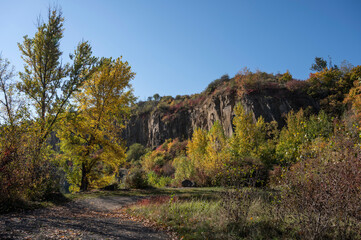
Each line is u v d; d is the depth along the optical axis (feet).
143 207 30.78
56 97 42.98
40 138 32.99
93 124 55.16
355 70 141.90
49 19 43.57
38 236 13.33
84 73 46.47
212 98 172.86
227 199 19.20
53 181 37.78
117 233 17.26
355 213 12.82
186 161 84.23
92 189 57.31
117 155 55.21
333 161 14.12
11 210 23.90
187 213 24.18
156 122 238.07
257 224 16.83
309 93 142.10
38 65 43.39
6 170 24.72
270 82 153.69
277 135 105.19
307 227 13.65
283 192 16.48
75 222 19.95
